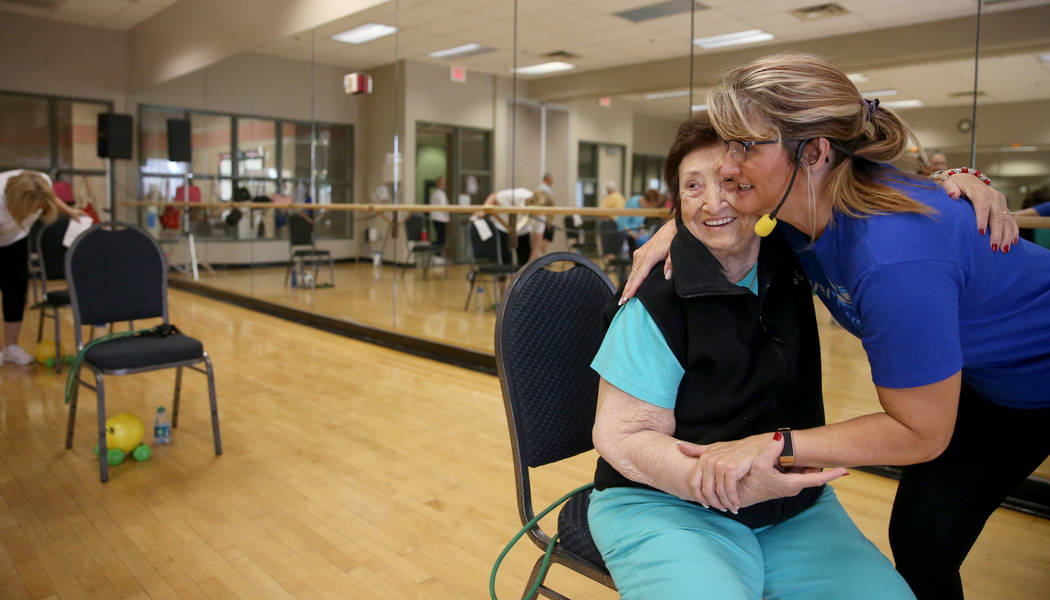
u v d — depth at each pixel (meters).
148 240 3.01
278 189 6.58
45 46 9.17
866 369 2.70
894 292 0.83
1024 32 2.47
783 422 1.06
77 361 2.78
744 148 0.90
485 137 4.67
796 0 3.06
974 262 0.92
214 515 2.30
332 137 6.00
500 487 2.54
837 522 1.08
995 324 1.01
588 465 2.75
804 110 0.85
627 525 1.04
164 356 2.73
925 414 0.85
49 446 2.92
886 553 1.97
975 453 1.18
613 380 1.03
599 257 3.98
